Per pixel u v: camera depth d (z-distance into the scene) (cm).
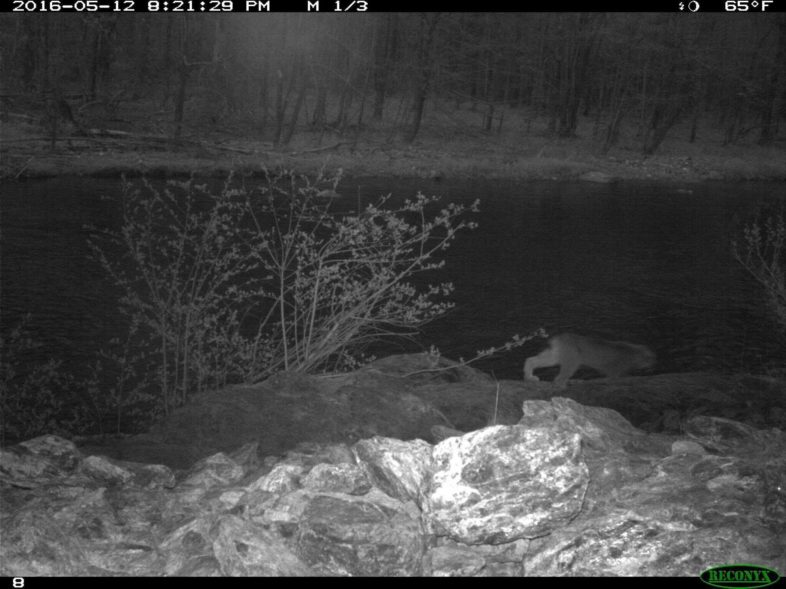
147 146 3456
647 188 3728
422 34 5019
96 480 404
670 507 333
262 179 3072
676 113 5306
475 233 2253
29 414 830
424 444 368
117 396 894
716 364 1193
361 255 919
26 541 307
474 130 5312
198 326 870
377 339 1201
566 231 2366
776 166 4812
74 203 2248
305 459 429
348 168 3500
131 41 5378
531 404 466
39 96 3922
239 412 538
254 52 4684
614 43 5850
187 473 431
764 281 1353
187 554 307
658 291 1656
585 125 6075
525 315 1432
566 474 320
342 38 5203
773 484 357
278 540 306
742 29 6431
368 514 307
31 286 1389
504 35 6359
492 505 314
